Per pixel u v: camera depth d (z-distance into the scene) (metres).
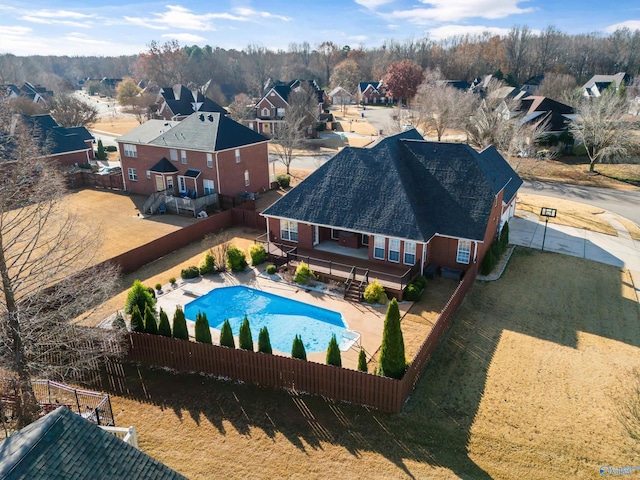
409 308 26.34
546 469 15.50
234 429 17.56
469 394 19.17
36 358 19.36
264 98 89.88
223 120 47.09
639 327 24.55
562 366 21.03
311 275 29.33
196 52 186.88
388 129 76.12
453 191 30.30
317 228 32.84
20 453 9.56
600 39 170.62
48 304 21.89
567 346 22.66
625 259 33.50
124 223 40.91
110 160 69.38
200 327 20.67
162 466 10.92
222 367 20.55
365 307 26.61
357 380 18.34
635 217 43.28
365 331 24.22
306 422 17.83
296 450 16.50
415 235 28.28
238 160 46.69
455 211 29.64
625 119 59.69
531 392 19.27
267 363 19.67
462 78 148.62
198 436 17.25
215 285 29.50
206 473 15.62
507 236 33.88
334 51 197.38
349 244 32.78
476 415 17.97
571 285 29.22
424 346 20.17
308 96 91.06
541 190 52.56
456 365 21.09
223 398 19.31
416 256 29.09
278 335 24.28
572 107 72.62
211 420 18.06
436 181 31.02
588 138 61.56
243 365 20.12
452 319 24.92
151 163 48.41
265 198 48.72
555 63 150.12
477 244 28.69
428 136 80.25
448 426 17.41
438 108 72.25
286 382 19.66
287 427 17.59
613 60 146.75
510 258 33.28
